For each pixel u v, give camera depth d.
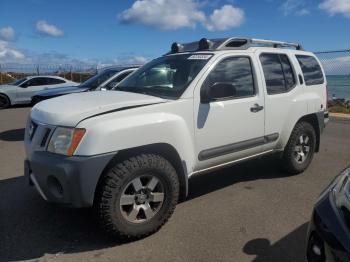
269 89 5.25
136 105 3.95
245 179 5.75
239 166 6.38
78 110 3.80
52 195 3.67
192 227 4.16
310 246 2.61
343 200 2.52
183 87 4.34
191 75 4.49
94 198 3.67
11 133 10.16
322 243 2.46
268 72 5.30
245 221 4.31
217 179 5.76
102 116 3.70
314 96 6.01
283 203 4.84
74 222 4.28
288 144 5.68
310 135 5.99
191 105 4.27
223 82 4.65
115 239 3.82
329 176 5.96
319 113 6.11
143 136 3.79
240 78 4.90
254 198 5.00
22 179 5.82
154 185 3.89
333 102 15.58
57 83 18.89
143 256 3.58
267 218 4.39
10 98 17.84
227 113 4.62
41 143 3.79
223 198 5.00
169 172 3.95
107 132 3.57
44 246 3.77
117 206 3.67
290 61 5.72
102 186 3.62
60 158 3.56
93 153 3.51
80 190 3.51
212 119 4.47
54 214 4.48
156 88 4.57
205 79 4.46
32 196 5.05
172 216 4.44
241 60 4.97
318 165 6.59
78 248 3.73
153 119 3.90
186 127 4.21
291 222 4.29
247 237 3.93
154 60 5.36
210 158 4.54
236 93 4.80
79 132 3.55
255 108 4.97
